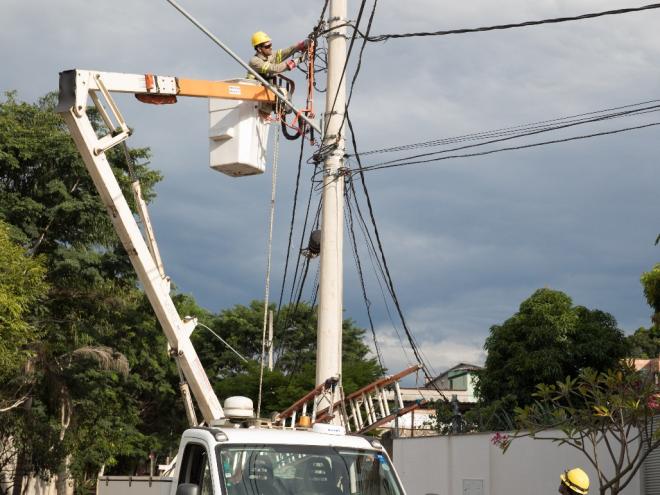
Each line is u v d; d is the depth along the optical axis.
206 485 7.60
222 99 13.69
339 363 14.84
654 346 37.97
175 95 13.15
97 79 12.20
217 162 13.71
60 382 27.69
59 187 26.48
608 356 28.03
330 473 7.83
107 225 27.78
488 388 29.48
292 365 45.97
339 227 15.32
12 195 26.41
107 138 12.09
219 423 8.97
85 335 28.34
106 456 35.44
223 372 50.53
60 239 28.12
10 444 31.59
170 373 41.94
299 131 15.02
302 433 8.08
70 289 28.05
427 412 31.91
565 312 28.48
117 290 28.77
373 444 8.21
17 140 26.19
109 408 32.97
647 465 12.40
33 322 26.11
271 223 13.71
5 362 19.38
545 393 10.45
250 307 51.25
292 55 15.30
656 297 19.19
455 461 16.64
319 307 15.09
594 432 10.02
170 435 46.72
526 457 14.73
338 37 15.62
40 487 38.28
